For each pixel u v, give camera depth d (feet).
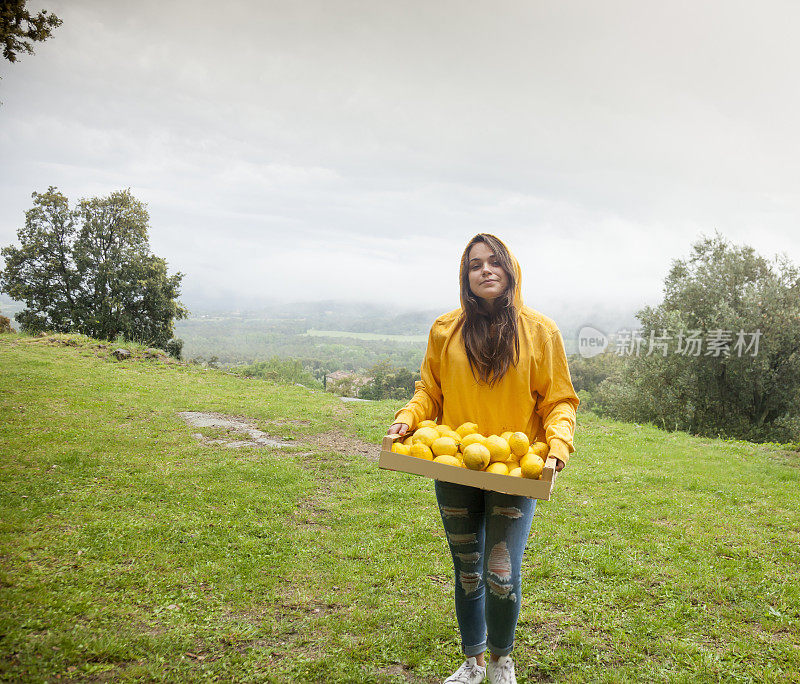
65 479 25.23
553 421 9.70
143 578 16.05
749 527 23.68
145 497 23.80
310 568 17.87
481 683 10.89
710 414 89.15
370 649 12.81
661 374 84.89
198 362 78.28
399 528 22.27
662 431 54.54
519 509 9.63
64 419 38.14
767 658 12.75
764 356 80.43
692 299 90.74
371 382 299.99
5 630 12.24
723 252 91.71
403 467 9.64
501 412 10.25
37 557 16.85
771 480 33.65
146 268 153.58
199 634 13.20
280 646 12.96
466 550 10.31
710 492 30.30
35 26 36.94
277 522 22.22
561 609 15.23
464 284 10.54
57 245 151.02
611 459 38.63
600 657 12.75
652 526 23.40
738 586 16.94
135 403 46.11
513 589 9.55
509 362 10.11
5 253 147.43
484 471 9.07
